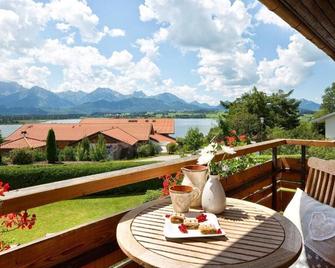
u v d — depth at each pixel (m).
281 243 1.33
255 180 3.39
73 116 129.12
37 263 1.46
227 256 1.22
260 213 1.70
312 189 2.30
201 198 1.77
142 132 35.19
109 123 40.47
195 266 1.15
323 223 1.98
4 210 1.33
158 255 1.23
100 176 1.79
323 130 27.23
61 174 15.74
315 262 1.89
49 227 6.22
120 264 1.87
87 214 8.05
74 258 1.61
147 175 2.05
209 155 1.85
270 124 34.91
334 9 2.85
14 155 24.09
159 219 1.60
